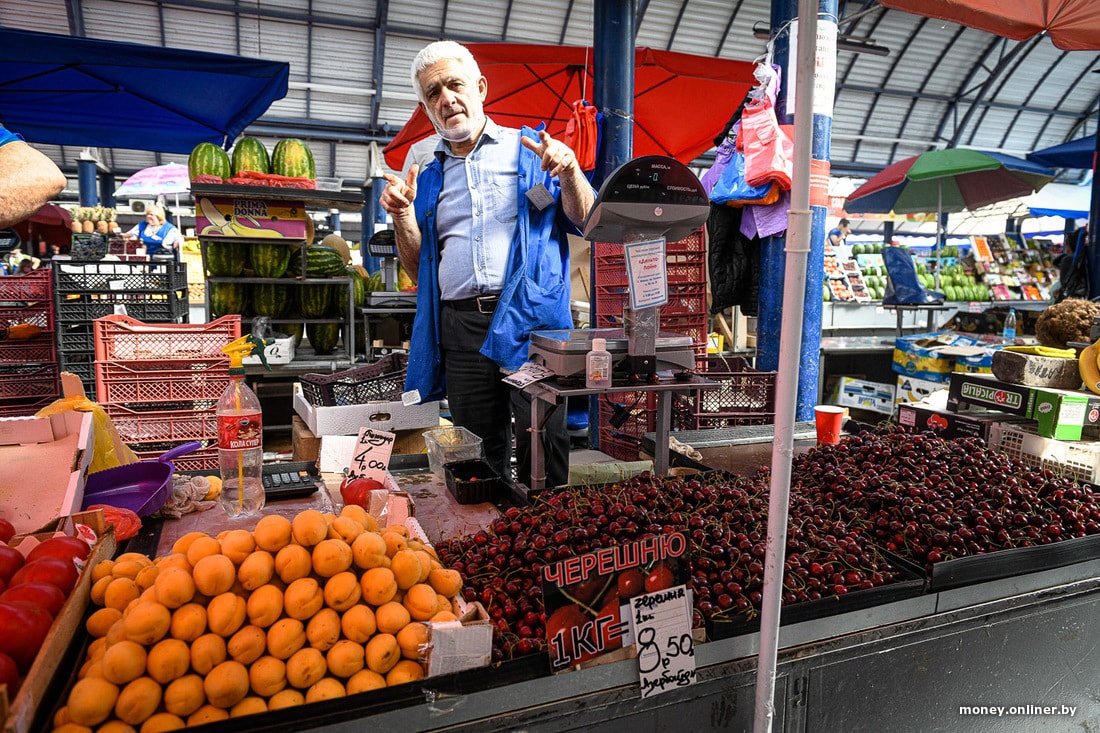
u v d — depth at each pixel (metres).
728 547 1.54
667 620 1.32
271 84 5.94
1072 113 18.75
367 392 3.52
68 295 4.54
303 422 3.69
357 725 1.10
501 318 2.67
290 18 12.27
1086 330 3.53
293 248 5.08
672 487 1.87
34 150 1.74
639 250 2.04
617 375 2.20
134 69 5.59
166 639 1.06
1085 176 19.58
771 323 4.04
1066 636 1.84
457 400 2.92
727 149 4.21
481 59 6.22
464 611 1.25
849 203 10.16
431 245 2.91
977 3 3.74
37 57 5.14
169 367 3.41
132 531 1.78
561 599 1.24
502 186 2.76
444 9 12.70
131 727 1.02
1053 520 1.91
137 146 7.23
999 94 17.69
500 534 1.65
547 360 2.19
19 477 1.74
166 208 13.83
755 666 1.43
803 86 1.13
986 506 1.91
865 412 6.59
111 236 7.53
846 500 2.02
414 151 6.59
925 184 9.53
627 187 1.95
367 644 1.15
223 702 1.05
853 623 1.52
